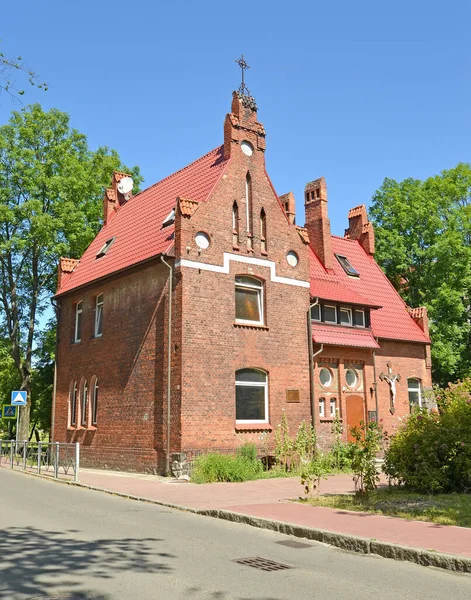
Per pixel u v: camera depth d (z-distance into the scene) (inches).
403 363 1137.4
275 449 815.7
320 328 961.5
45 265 1328.7
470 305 1421.0
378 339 1088.2
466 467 530.9
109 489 623.8
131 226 1028.5
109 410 887.7
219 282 816.3
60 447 874.1
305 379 900.0
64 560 309.0
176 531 402.0
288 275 909.8
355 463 524.7
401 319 1195.9
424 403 1156.5
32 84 450.9
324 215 1155.3
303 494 566.3
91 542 355.6
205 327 788.0
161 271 818.2
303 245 944.3
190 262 790.5
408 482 551.5
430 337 1326.3
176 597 250.1
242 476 693.9
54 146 1320.1
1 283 1330.0
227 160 874.1
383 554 337.7
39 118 1325.0
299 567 309.7
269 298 875.4
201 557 325.7
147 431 797.2
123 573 285.9
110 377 899.4
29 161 1272.1
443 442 542.6
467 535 360.5
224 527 424.8
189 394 754.8
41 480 740.7
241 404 819.4
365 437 546.0
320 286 1010.1
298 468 785.6
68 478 734.5
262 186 904.9
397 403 1098.7
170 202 951.0
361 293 1156.5
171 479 717.3
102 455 884.6
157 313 813.9
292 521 413.7
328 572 300.0
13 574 281.3
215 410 776.3
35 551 328.5
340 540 363.6
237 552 341.4
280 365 868.6
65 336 1067.3
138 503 543.8
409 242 1440.7
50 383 1317.7
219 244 827.4
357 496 518.0
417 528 384.2
